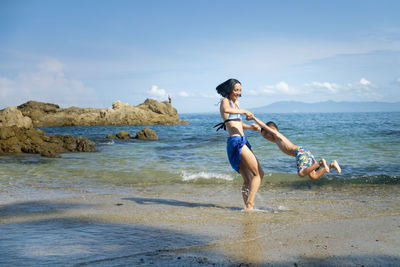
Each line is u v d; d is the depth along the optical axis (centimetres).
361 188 682
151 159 1226
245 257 284
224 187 726
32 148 1527
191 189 704
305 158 487
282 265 264
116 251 299
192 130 3584
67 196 620
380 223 401
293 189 686
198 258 280
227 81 521
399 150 1278
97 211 483
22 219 432
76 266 261
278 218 436
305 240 333
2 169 1009
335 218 432
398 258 279
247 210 490
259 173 505
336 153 1223
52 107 5803
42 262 269
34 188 715
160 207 516
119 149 1648
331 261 272
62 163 1140
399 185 704
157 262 270
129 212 477
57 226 394
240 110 510
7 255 286
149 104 5569
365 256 284
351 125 3556
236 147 499
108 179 837
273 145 1538
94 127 4672
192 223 409
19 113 2148
